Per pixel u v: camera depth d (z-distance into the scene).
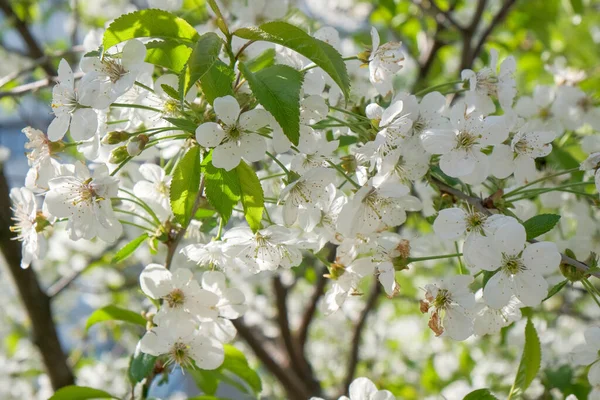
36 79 1.15
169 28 0.59
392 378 1.33
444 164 0.61
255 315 1.25
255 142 0.59
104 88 0.59
